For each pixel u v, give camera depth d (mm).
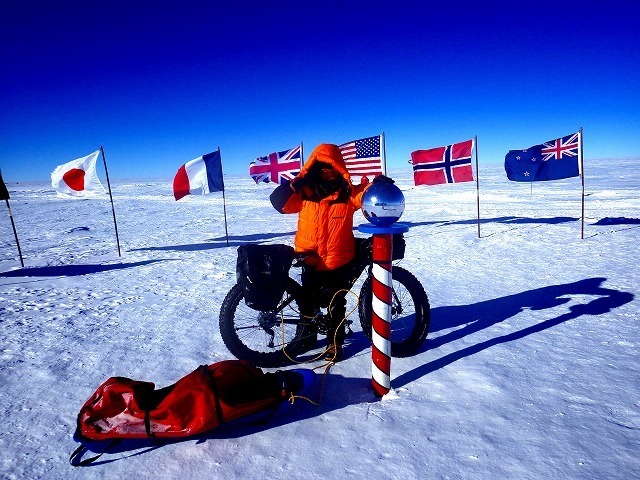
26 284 6699
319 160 3006
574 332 3547
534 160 8461
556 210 14477
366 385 2830
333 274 3113
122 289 6090
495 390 2631
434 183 9086
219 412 2215
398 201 2455
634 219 10992
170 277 6785
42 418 2576
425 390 2684
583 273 5598
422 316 3213
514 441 2115
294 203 3027
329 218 3008
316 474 1951
